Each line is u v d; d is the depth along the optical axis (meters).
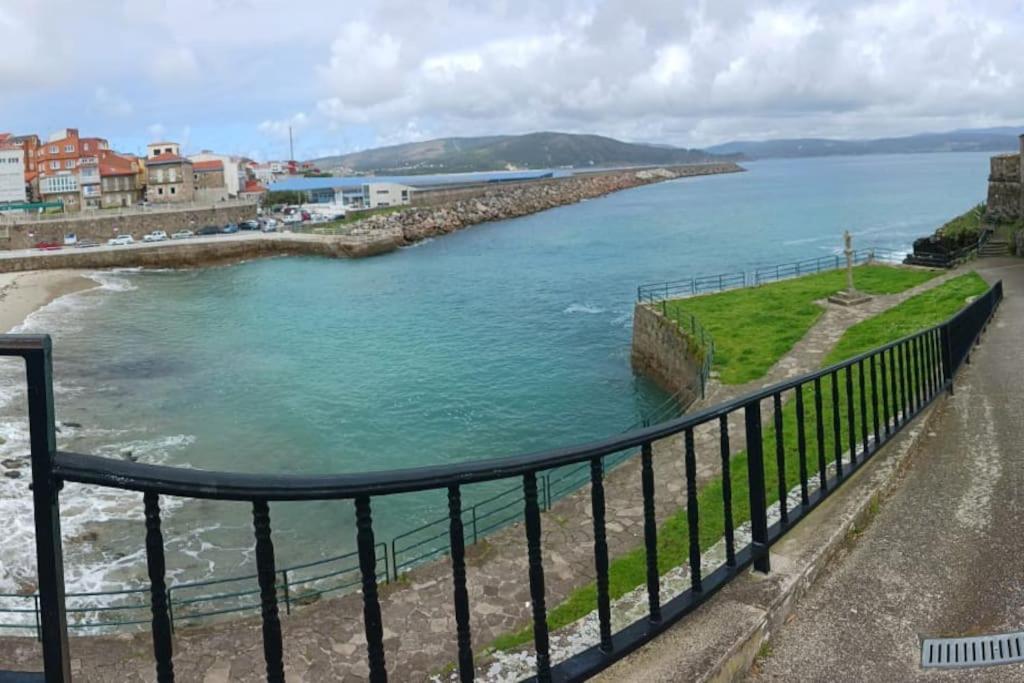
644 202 148.88
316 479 2.56
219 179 116.50
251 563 15.91
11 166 107.69
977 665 3.98
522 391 29.89
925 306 27.20
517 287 55.56
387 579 10.95
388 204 111.81
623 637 3.71
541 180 168.12
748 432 4.64
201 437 25.12
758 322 27.59
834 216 102.56
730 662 3.84
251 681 8.66
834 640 4.26
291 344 39.78
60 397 29.47
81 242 82.69
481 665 4.16
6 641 9.48
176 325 46.03
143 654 9.18
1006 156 44.19
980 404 9.88
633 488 13.75
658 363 29.42
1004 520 5.75
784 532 4.90
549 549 11.58
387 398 29.41
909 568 5.04
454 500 2.92
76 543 16.36
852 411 6.46
